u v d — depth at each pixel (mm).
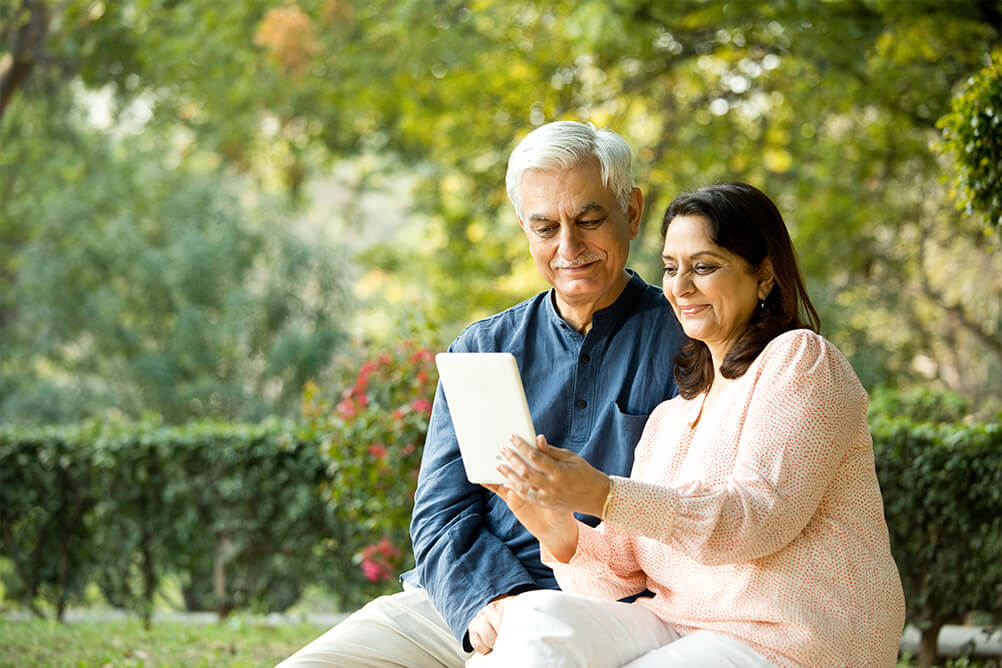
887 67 9234
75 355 14062
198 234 13648
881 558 2426
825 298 11211
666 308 3115
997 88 4434
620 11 9273
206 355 13266
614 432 3029
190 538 7094
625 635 2494
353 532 6742
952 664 5711
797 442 2367
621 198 3020
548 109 11344
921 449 5648
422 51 11195
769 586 2389
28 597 7137
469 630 2826
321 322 13430
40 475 7105
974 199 4574
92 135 15148
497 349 3227
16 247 14836
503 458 2402
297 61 11336
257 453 6879
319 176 16125
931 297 11516
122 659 5305
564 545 2764
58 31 12297
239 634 6359
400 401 6035
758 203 2594
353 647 3016
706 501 2330
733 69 11141
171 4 12367
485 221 13367
